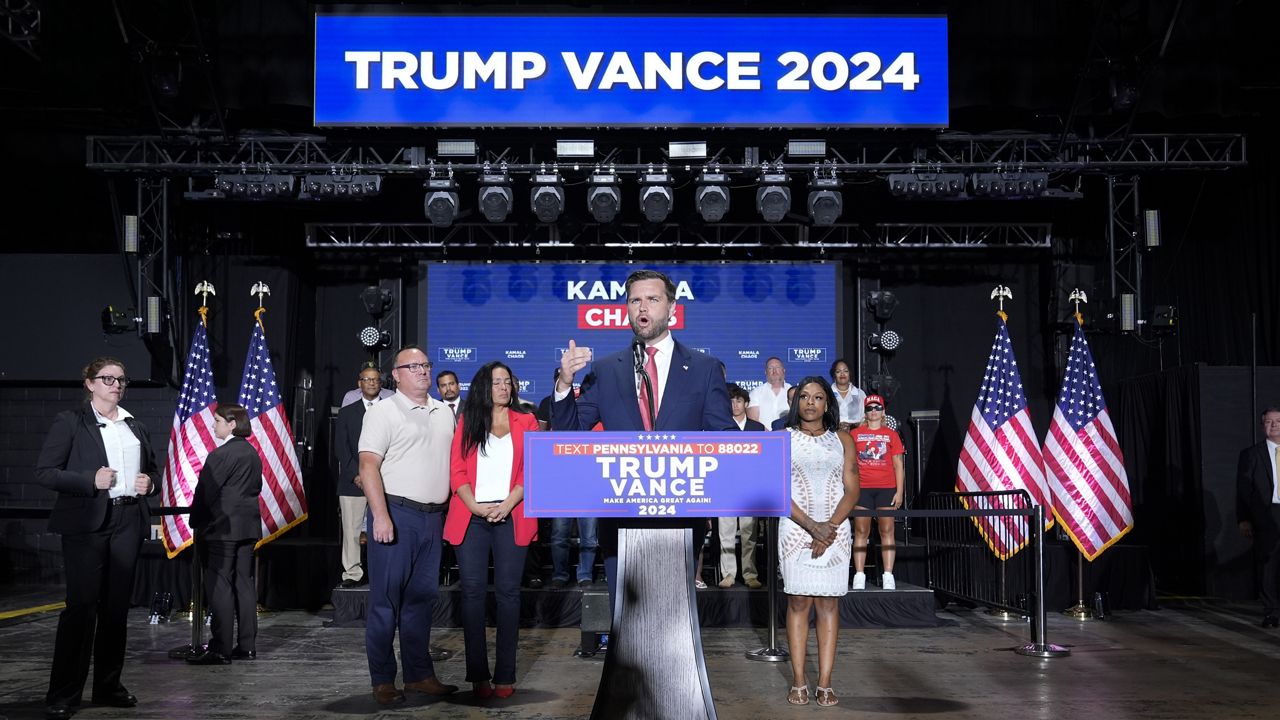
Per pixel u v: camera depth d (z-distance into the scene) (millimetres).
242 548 7000
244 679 6270
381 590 5461
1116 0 10422
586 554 8992
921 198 11039
